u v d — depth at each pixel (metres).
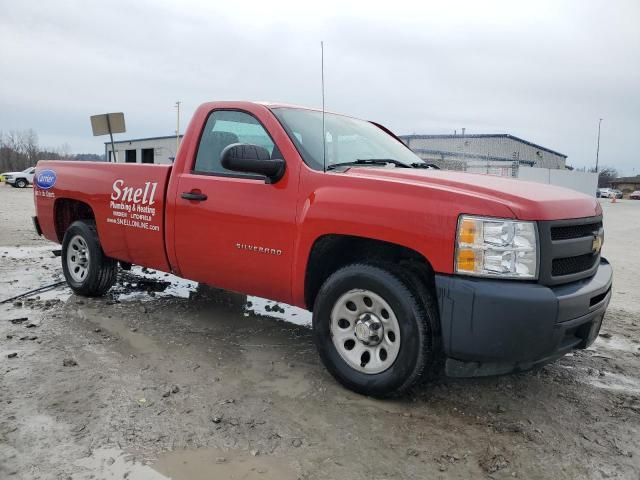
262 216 3.69
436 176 3.35
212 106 4.28
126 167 4.77
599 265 3.63
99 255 5.18
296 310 5.29
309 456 2.68
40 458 2.58
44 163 5.74
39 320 4.65
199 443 2.76
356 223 3.20
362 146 4.24
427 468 2.61
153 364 3.75
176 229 4.27
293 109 4.12
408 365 3.08
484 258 2.86
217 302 5.45
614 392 3.56
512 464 2.67
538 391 3.53
